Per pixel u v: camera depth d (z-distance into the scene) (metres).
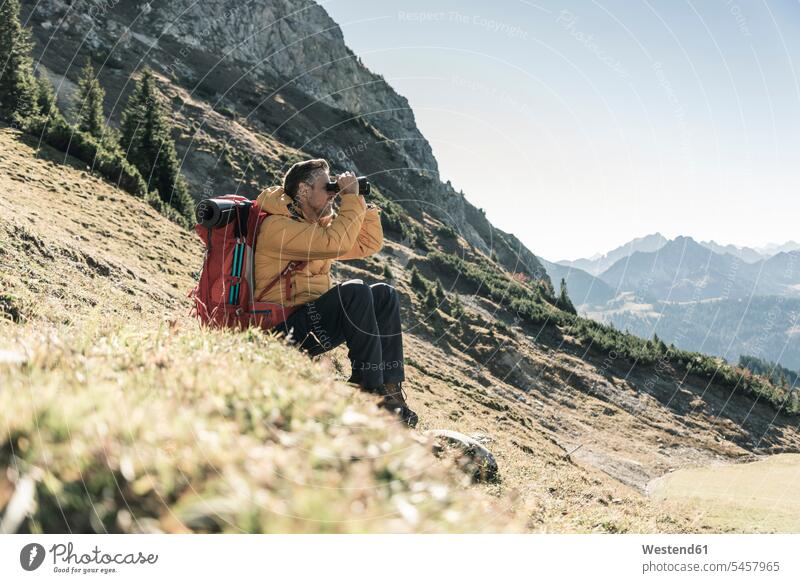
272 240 4.23
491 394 34.59
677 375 59.16
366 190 4.68
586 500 7.52
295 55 125.25
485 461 4.90
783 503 19.86
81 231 19.52
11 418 1.46
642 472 36.34
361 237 4.85
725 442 50.16
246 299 4.27
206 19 118.69
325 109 115.00
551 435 33.69
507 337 47.81
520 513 3.08
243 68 114.06
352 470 1.83
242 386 2.41
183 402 2.09
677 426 50.59
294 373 3.05
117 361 2.64
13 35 42.34
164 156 42.91
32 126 32.56
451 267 53.06
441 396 23.73
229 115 81.00
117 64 86.50
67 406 1.59
